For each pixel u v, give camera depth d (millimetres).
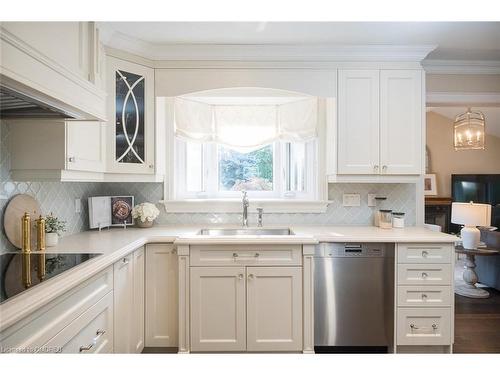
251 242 2307
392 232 2596
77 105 1497
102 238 2311
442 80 3238
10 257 1716
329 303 2396
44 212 2145
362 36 2521
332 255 2400
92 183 2811
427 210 6750
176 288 2412
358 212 3066
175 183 3109
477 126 4605
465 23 2328
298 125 3119
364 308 2398
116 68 2457
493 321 3193
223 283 2350
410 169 2715
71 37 1521
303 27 2365
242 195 3307
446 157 7043
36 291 1187
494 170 7004
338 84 2717
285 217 3076
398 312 2385
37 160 1865
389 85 2723
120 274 1973
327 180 3035
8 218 1833
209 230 2842
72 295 1431
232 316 2352
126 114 2518
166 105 3018
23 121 1848
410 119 2723
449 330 2383
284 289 2354
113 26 2324
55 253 1812
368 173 2709
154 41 2574
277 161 3318
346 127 2715
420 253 2395
